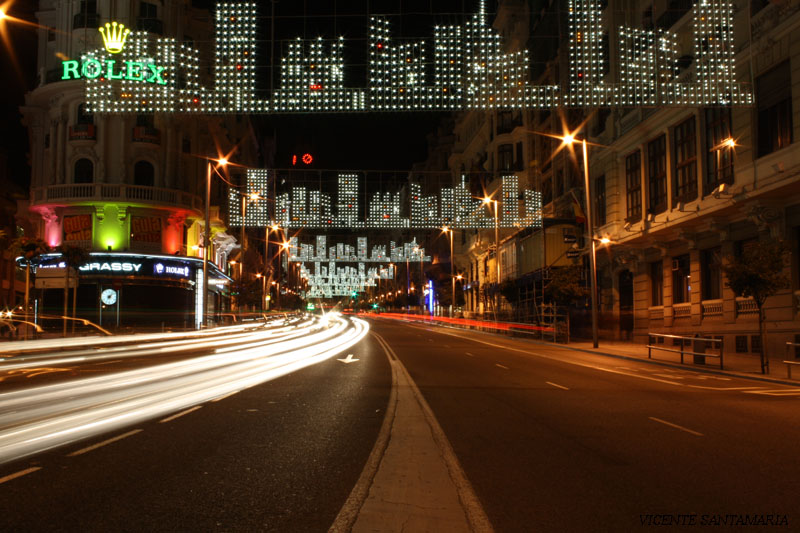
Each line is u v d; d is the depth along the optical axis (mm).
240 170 67312
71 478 6066
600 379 16234
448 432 8609
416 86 21484
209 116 51719
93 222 43812
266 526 4711
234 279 70438
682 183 30156
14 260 49250
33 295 44844
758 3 24203
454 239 83812
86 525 4711
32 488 5707
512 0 55969
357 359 22547
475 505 5227
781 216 23203
